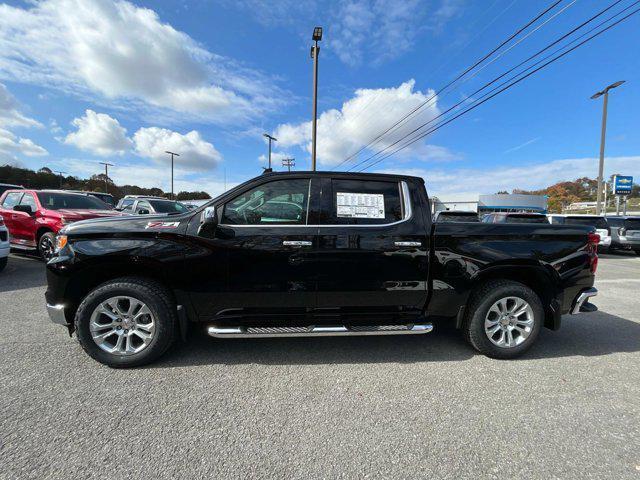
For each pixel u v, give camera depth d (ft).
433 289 11.21
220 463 6.58
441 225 11.38
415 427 7.78
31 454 6.68
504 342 11.41
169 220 10.63
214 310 10.77
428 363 11.02
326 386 9.50
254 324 10.82
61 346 11.54
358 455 6.87
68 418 7.82
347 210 11.09
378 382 9.77
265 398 8.86
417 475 6.37
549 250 11.50
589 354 11.91
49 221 24.91
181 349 11.69
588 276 11.80
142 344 10.44
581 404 8.81
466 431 7.67
